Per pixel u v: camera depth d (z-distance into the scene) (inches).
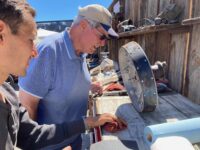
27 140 53.7
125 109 83.3
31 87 68.1
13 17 31.2
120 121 66.6
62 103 72.6
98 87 103.1
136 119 72.9
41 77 67.6
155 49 132.8
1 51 32.2
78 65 72.6
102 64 199.8
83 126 61.1
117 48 251.4
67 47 70.1
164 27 101.4
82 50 73.2
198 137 37.9
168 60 113.4
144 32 128.7
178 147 28.7
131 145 55.5
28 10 33.5
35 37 35.1
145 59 74.7
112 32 74.2
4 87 45.2
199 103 84.7
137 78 74.3
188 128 37.9
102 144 55.7
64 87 70.8
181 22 92.6
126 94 104.6
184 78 97.6
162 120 71.2
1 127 35.7
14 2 31.4
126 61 83.5
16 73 34.8
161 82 105.7
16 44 32.5
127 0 208.2
